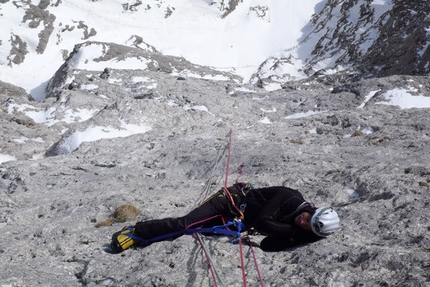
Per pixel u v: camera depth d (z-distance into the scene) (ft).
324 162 28.09
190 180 27.91
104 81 78.79
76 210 23.03
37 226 22.06
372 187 21.86
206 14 196.85
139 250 17.22
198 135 37.99
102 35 175.32
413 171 23.61
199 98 63.00
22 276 15.88
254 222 16.55
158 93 66.28
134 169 32.07
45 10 173.88
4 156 49.55
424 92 54.44
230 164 30.50
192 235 17.35
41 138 54.65
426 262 13.92
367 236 17.01
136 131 48.93
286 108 61.67
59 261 17.60
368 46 147.64
